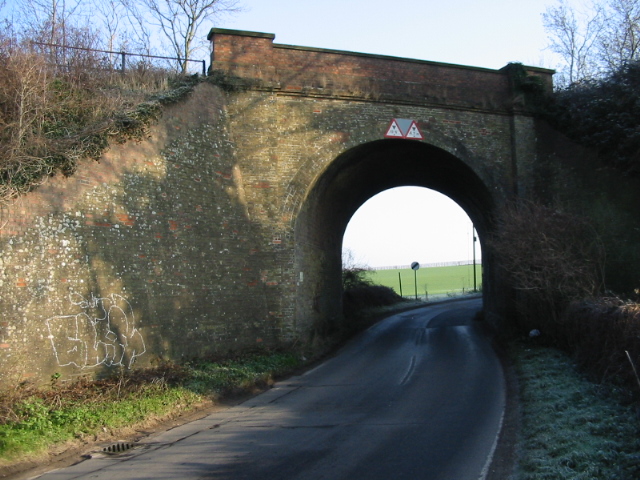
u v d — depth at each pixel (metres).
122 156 12.95
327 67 18.22
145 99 14.34
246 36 17.58
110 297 11.98
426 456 7.36
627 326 9.21
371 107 18.50
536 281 15.70
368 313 31.14
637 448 6.59
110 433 8.72
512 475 6.52
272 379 13.76
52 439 8.07
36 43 13.91
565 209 18.38
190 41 25.28
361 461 7.21
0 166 10.35
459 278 71.44
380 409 10.36
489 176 19.48
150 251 13.26
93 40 16.41
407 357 16.77
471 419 9.33
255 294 16.42
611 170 17.61
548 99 19.95
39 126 11.43
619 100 17.67
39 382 10.19
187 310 14.15
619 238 17.14
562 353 14.16
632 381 8.75
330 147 17.92
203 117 16.02
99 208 12.09
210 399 11.18
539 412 9.09
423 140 18.88
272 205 17.12
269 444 8.12
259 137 17.31
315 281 19.89
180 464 7.24
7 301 9.98
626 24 23.05
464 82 19.61
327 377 14.08
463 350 17.59
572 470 6.23
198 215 14.99
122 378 11.03
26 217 10.56
